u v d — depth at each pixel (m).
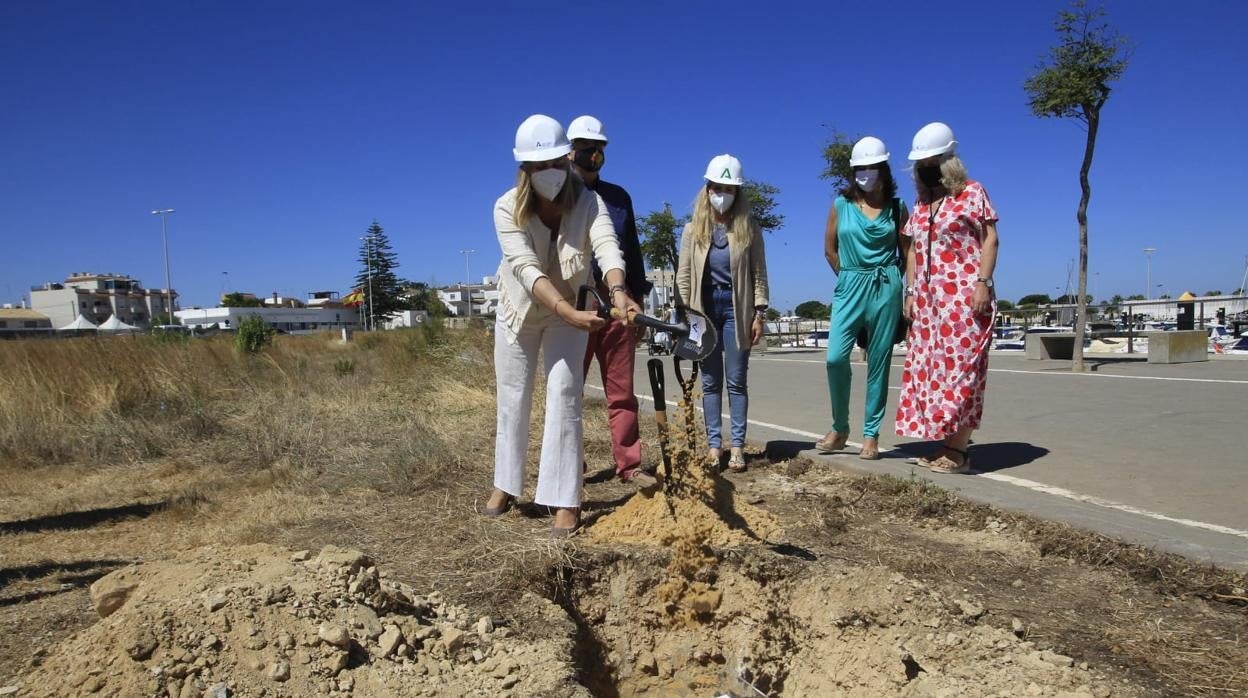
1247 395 7.90
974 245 4.75
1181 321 15.66
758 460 5.53
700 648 3.37
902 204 5.11
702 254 5.14
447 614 2.91
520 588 3.17
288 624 2.49
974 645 2.90
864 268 5.12
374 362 14.24
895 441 6.16
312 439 6.23
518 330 3.88
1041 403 7.89
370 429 6.88
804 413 7.91
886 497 4.40
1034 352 14.33
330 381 10.67
